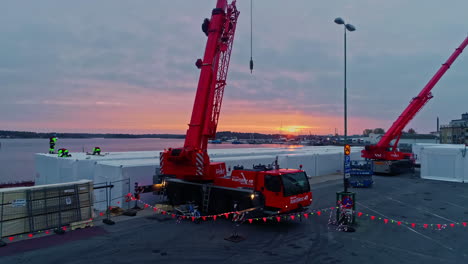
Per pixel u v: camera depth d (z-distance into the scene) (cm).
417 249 1003
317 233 1166
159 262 879
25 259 892
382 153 3108
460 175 2653
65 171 2036
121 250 973
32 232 1122
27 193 1127
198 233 1156
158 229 1205
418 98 3077
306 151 3644
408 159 3347
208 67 1463
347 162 1285
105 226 1247
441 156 2766
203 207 1420
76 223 1200
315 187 2320
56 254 934
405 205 1686
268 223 1299
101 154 2467
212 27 1485
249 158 2361
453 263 891
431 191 2158
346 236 1132
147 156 2383
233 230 1198
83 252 953
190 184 1495
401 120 3114
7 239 1063
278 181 1203
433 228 1244
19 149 15212
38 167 2456
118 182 1585
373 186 2381
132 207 1578
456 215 1463
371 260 905
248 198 1273
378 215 1458
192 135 1443
